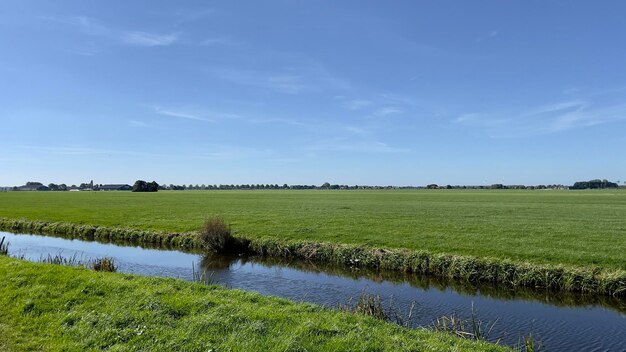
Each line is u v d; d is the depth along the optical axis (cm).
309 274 2011
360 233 2784
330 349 815
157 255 2534
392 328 979
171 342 844
